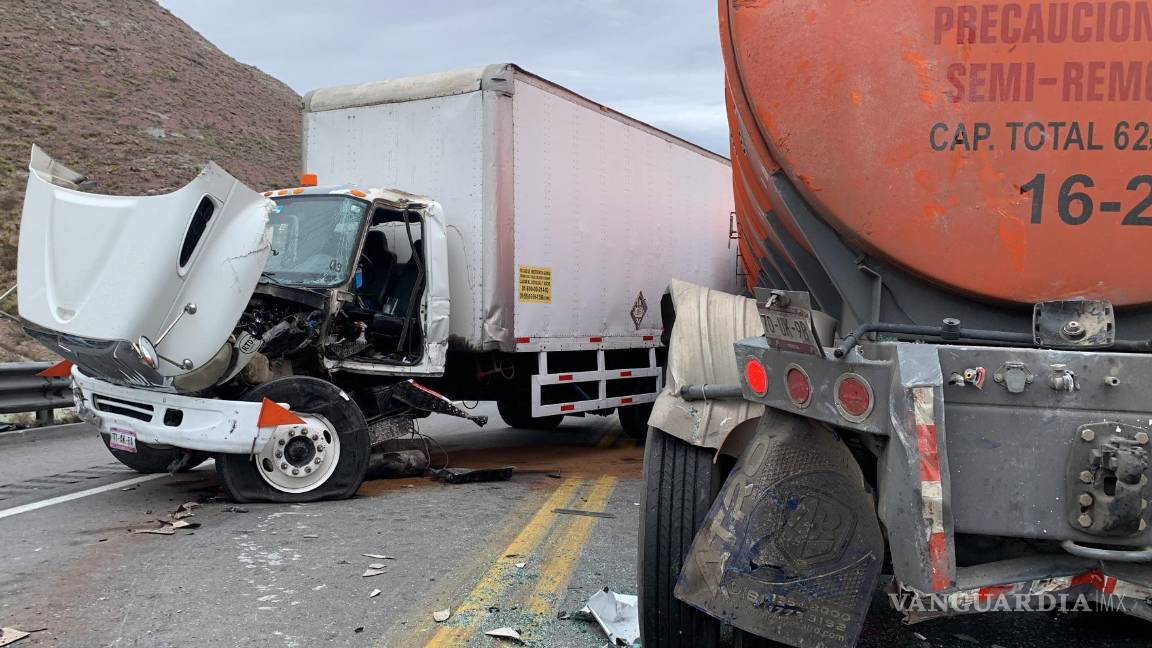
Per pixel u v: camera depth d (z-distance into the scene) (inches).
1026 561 108.2
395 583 180.1
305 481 257.6
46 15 2110.0
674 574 135.7
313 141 358.9
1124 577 102.5
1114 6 108.9
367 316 289.0
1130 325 112.0
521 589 177.2
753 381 124.5
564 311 357.4
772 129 120.8
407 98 334.0
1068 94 110.4
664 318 185.0
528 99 331.3
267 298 264.4
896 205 116.4
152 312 223.3
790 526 121.6
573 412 369.4
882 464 110.0
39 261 238.7
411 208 300.5
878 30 116.2
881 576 123.6
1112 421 99.7
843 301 133.1
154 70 2110.0
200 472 308.5
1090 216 110.2
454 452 391.9
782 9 119.9
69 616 157.9
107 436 284.8
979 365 102.8
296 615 160.1
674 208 446.3
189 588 174.7
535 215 337.1
